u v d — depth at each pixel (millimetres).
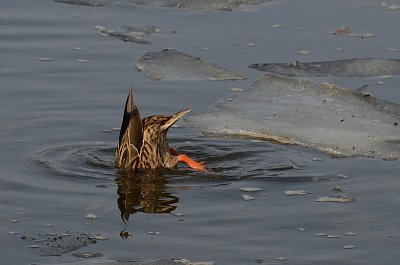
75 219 12555
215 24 21047
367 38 20359
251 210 12859
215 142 15469
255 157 14844
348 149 15242
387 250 11680
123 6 22078
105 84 17578
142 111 16469
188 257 11469
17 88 17203
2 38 19672
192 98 17234
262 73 18578
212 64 18844
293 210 12836
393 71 18734
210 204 13078
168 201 13188
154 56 19078
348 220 12531
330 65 19047
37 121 15852
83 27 20516
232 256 11508
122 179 13969
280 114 16781
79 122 15906
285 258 11469
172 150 14664
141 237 12031
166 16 21500
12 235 12047
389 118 16719
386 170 14242
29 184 13617
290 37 20344
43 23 20641
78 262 11281
